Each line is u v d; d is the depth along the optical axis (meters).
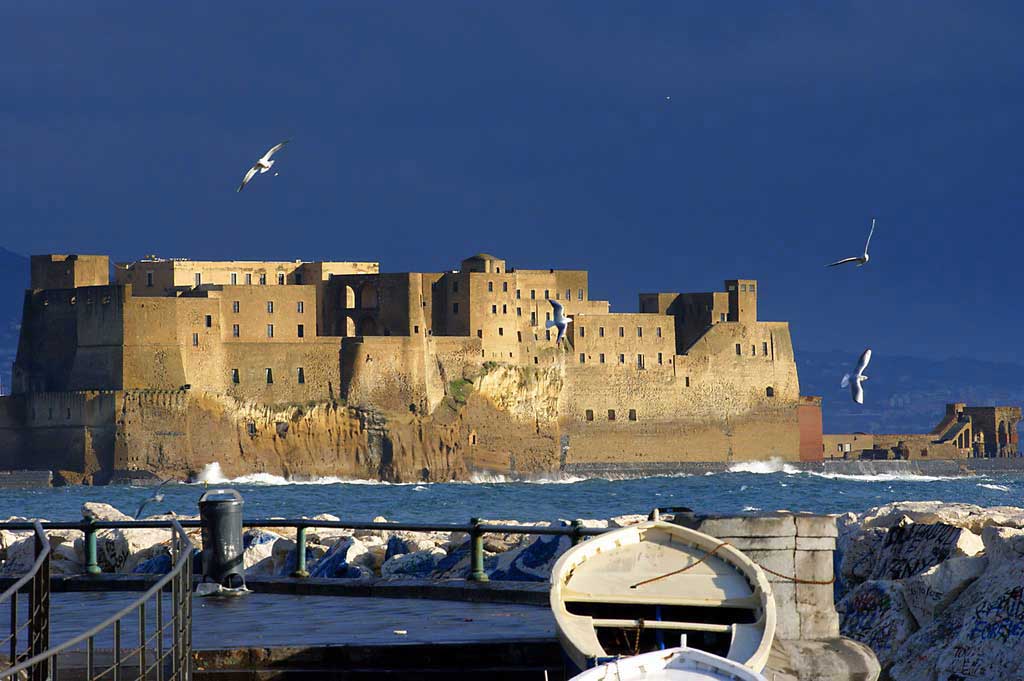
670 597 84.50
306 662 95.44
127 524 136.75
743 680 72.88
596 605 86.44
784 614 93.19
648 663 74.75
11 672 71.38
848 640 92.75
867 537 125.38
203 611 114.94
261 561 163.00
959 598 105.94
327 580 126.19
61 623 109.88
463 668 95.31
